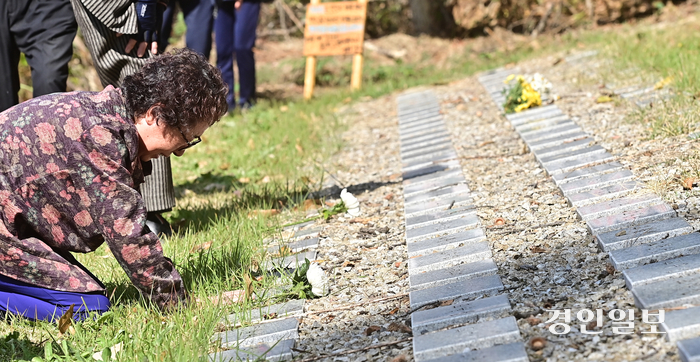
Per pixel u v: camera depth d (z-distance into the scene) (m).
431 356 2.04
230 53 7.81
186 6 7.01
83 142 2.28
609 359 1.85
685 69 4.84
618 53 6.58
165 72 2.31
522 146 4.29
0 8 3.66
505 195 3.42
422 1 11.29
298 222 3.64
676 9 10.19
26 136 2.30
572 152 3.80
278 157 5.39
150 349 2.26
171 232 3.71
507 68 7.66
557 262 2.53
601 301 2.16
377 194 4.01
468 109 5.88
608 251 2.49
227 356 2.25
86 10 3.29
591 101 4.94
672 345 1.84
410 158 4.69
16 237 2.38
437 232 3.09
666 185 2.94
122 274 3.05
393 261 2.92
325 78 10.01
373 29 12.48
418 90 7.61
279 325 2.43
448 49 10.79
